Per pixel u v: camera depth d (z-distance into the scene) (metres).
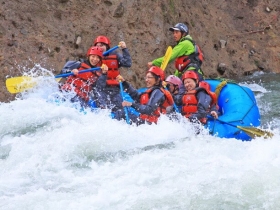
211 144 16.58
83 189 13.80
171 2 29.19
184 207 12.69
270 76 31.94
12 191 13.85
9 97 21.70
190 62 22.50
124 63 21.39
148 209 12.64
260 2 36.28
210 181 13.67
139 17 26.73
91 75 20.34
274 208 12.47
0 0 22.94
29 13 23.55
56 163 15.53
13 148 16.31
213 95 19.45
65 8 24.67
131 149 16.31
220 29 33.06
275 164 14.34
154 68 19.14
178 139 17.20
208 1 33.62
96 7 25.53
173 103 19.38
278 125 20.95
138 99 20.11
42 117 18.12
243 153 15.65
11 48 22.52
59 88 20.48
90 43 24.92
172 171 14.44
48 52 23.42
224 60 31.84
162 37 27.64
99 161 15.64
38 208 12.79
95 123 17.91
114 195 13.34
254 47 33.94
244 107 20.19
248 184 13.37
